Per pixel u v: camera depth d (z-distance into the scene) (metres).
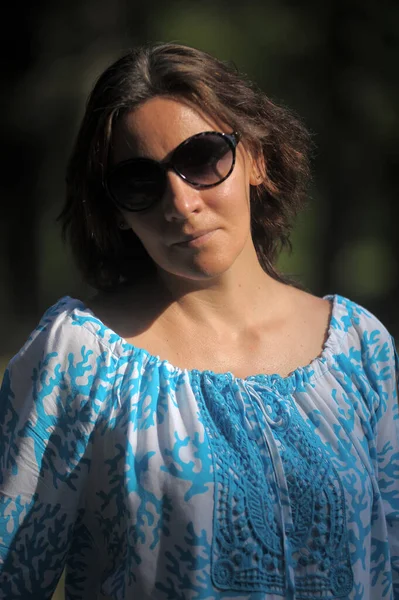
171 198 3.12
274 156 3.67
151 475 3.04
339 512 3.19
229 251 3.23
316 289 24.67
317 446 3.24
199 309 3.43
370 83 21.81
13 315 24.86
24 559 3.21
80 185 3.45
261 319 3.54
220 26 21.16
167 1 21.56
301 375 3.39
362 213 24.64
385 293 26.08
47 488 3.17
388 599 3.43
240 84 3.36
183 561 3.03
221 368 3.39
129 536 3.06
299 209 3.86
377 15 21.89
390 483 3.56
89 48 21.61
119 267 3.63
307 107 21.70
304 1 21.91
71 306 3.27
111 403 3.13
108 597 3.18
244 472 3.09
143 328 3.39
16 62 23.12
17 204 25.14
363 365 3.57
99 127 3.21
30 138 23.64
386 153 22.67
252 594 3.07
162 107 3.14
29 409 3.15
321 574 3.17
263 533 3.08
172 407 3.14
